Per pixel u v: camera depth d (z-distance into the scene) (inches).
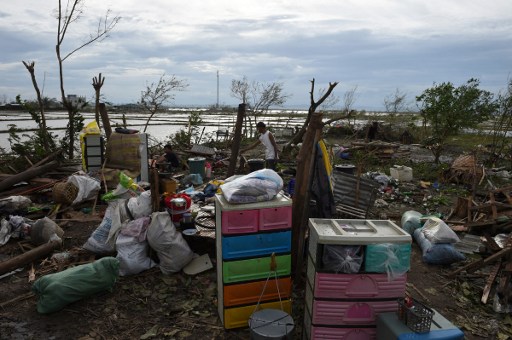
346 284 126.6
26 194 318.7
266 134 379.9
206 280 189.6
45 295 160.1
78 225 267.7
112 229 200.2
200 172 419.8
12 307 166.4
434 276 207.2
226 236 141.0
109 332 150.9
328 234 127.4
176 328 152.9
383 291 127.4
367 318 128.8
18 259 194.7
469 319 165.0
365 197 253.3
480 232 269.9
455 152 673.0
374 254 124.9
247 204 142.6
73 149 462.9
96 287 170.7
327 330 130.0
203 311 165.5
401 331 113.0
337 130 874.1
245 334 148.5
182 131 676.1
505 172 464.8
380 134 815.7
